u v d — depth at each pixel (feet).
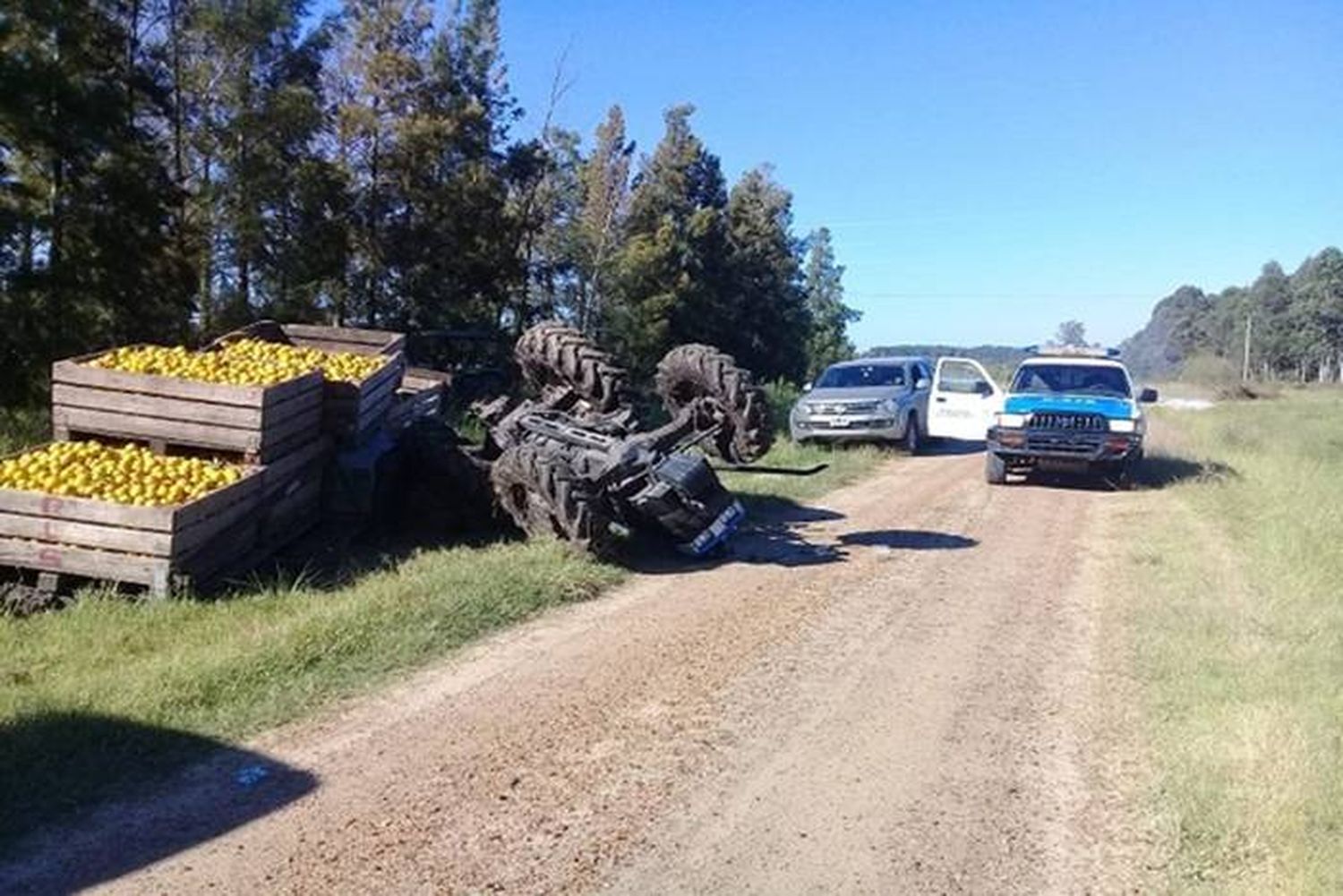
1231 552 34.32
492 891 13.85
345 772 17.21
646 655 23.47
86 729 17.85
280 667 21.18
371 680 21.34
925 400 71.15
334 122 91.97
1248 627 25.35
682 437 34.91
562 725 19.39
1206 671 22.26
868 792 16.90
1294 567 31.35
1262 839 14.90
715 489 33.83
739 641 24.66
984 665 23.27
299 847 14.82
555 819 15.81
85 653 22.30
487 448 36.58
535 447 32.50
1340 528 36.32
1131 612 27.68
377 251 94.32
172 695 19.47
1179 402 155.22
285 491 30.58
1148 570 32.45
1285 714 19.08
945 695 21.33
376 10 94.43
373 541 33.86
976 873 14.52
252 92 79.92
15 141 56.34
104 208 62.03
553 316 134.00
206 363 32.71
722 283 154.40
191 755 17.65
